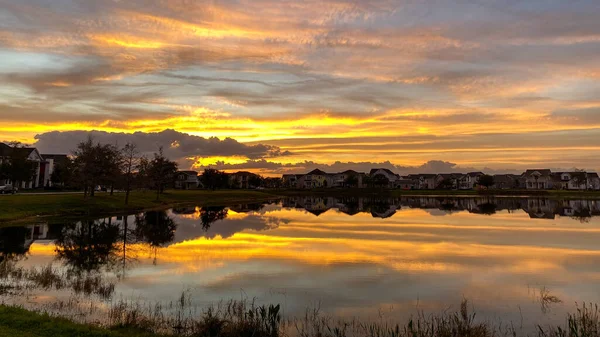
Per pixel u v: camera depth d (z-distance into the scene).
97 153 60.66
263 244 32.00
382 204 90.50
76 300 16.34
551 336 13.12
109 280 20.09
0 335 10.70
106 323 13.55
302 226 45.00
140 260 25.38
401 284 19.88
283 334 13.19
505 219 53.22
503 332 13.66
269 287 19.16
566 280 20.88
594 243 32.88
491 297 17.80
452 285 19.77
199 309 15.64
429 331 13.50
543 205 82.19
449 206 81.31
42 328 11.67
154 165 77.62
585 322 13.61
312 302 16.86
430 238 35.47
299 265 24.06
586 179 170.12
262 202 99.56
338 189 153.50
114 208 58.66
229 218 54.81
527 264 24.73
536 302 17.09
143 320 13.84
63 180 74.00
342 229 42.09
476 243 32.69
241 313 14.48
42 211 48.28
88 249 29.00
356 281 20.38
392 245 31.64
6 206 46.41
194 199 91.94
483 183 159.38
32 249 28.70
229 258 26.12
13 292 17.25
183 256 26.80
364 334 13.29
